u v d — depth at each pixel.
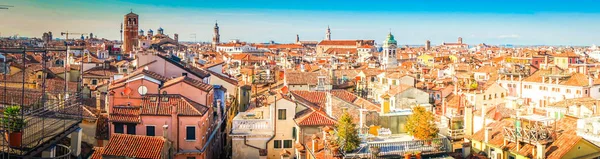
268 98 78.81
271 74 134.88
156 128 66.88
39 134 41.44
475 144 58.22
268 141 68.56
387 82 127.50
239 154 68.69
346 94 81.44
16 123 38.69
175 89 71.81
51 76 107.81
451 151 53.22
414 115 53.84
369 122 58.16
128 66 117.50
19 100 52.25
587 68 197.12
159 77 77.44
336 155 49.41
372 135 54.81
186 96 71.88
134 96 70.50
